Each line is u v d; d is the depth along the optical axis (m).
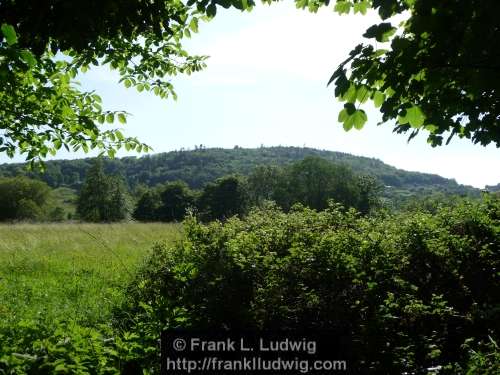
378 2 3.25
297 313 5.11
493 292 7.14
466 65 3.16
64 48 3.67
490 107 3.88
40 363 3.10
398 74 3.47
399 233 7.01
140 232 18.12
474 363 4.69
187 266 5.45
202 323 4.91
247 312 4.88
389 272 5.71
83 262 11.49
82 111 5.91
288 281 5.21
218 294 5.12
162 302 4.56
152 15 3.93
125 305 6.47
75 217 77.56
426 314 5.55
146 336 3.97
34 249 13.63
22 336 3.51
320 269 5.34
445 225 8.50
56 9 3.35
